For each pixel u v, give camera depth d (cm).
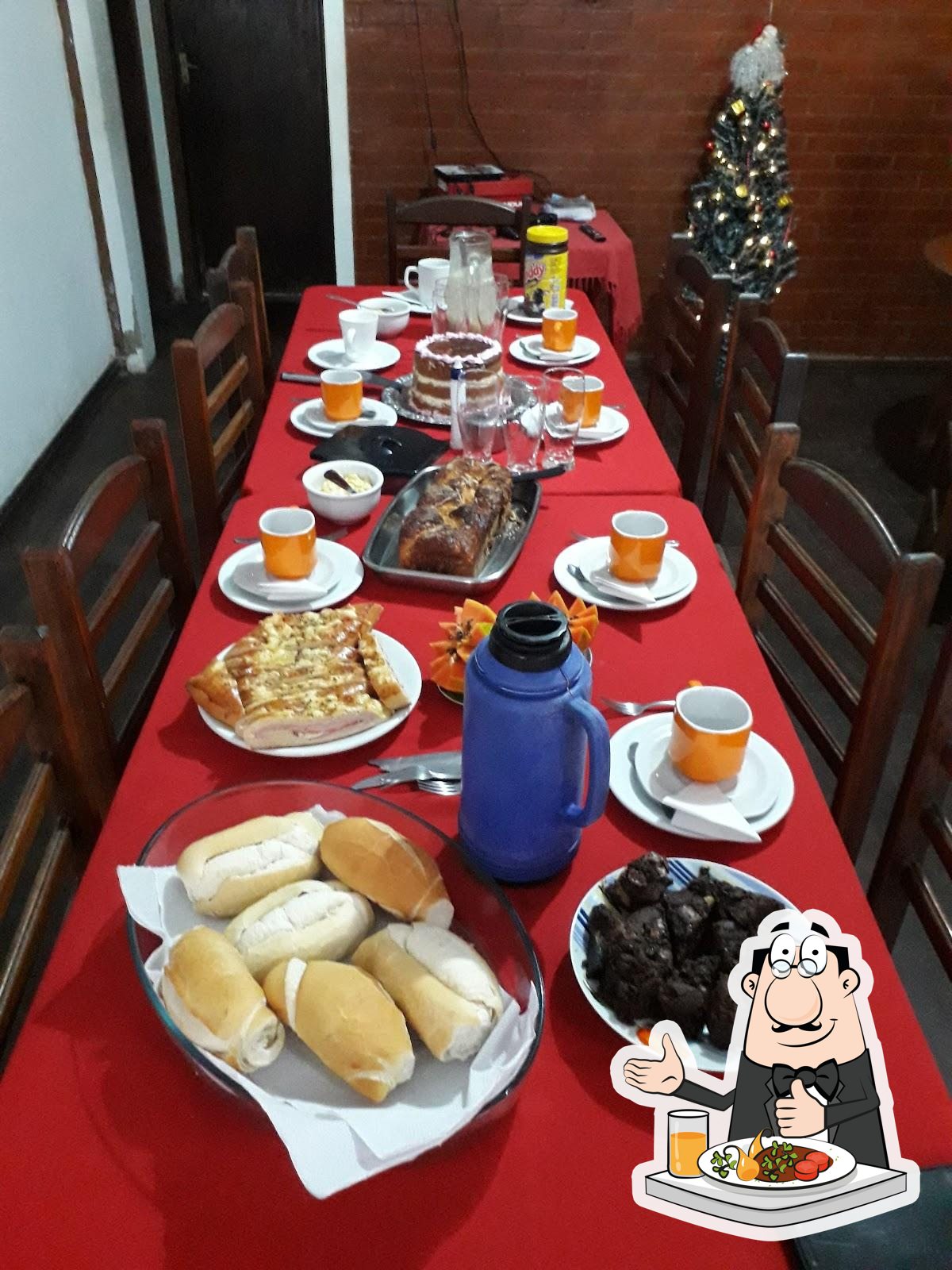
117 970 76
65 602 107
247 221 471
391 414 177
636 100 391
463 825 86
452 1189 62
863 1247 58
